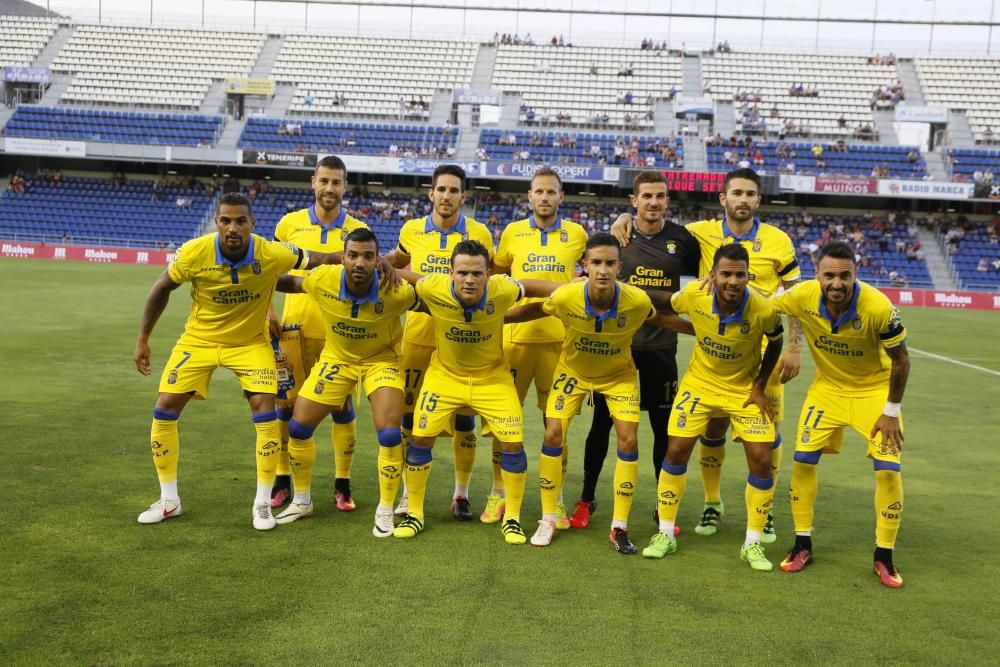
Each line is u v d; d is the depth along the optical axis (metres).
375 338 4.84
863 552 4.68
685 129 35.66
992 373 12.16
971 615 3.82
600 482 6.05
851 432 7.79
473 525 4.96
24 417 6.84
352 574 4.02
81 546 4.19
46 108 34.50
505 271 5.80
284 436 5.38
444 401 4.79
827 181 30.44
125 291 18.92
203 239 4.66
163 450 4.65
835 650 3.42
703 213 33.22
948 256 30.78
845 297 4.19
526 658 3.24
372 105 36.88
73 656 3.11
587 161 33.91
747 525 4.81
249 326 4.83
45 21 39.84
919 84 38.19
